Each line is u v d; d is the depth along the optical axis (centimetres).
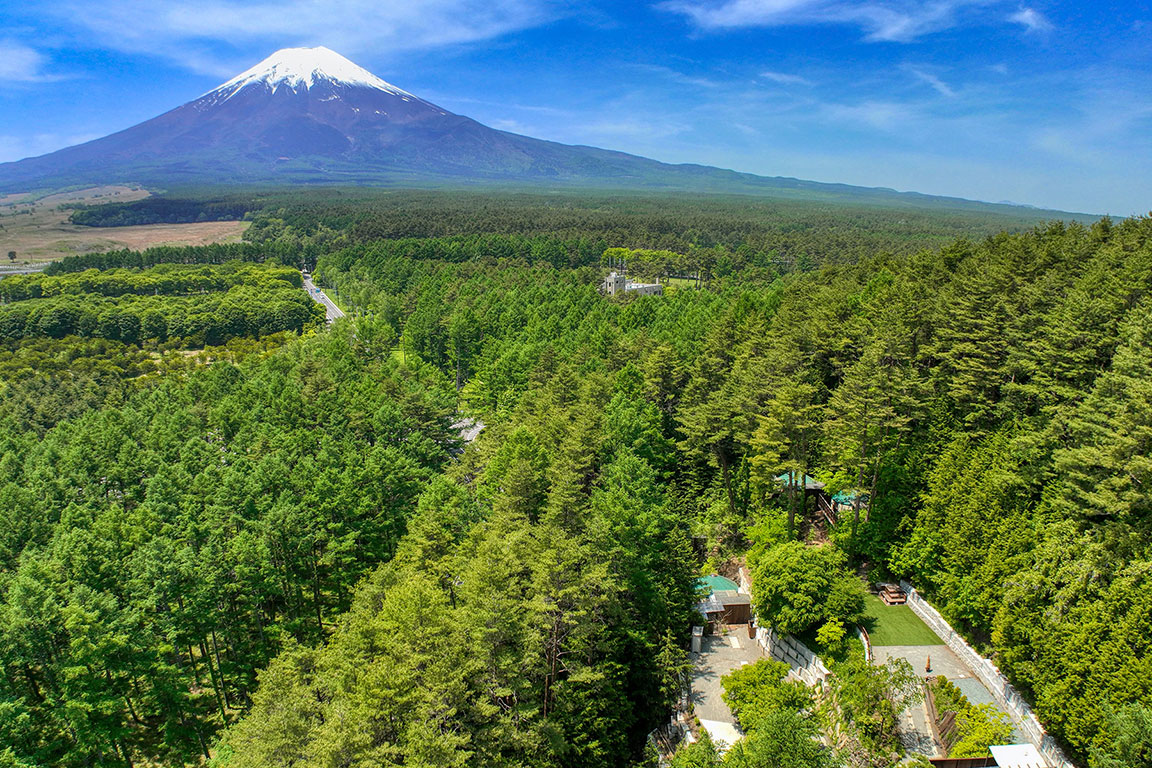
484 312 13838
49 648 4475
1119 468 3534
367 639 3941
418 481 6781
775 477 6372
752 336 7800
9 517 5819
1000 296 5516
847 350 6850
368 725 3259
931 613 4691
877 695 3662
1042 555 3688
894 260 10931
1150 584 3125
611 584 4066
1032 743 3528
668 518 5225
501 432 7581
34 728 4431
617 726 4241
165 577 4825
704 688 4669
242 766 3409
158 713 5181
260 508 5847
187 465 7081
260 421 8462
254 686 5294
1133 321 4409
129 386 11638
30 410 9900
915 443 5412
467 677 3606
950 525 4522
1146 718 2764
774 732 3203
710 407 6488
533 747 3566
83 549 4991
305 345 12875
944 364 5831
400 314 15800
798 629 4609
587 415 6600
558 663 4150
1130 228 7025
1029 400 5012
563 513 4750
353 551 6038
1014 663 3709
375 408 8450
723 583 5728
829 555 4881
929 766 3356
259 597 5353
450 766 3038
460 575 4341
